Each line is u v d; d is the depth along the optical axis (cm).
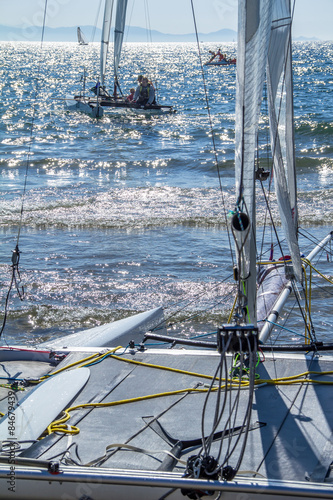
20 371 525
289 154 703
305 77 6425
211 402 444
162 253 1216
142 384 477
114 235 1345
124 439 395
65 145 2505
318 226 1393
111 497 338
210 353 533
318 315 894
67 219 1458
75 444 387
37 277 1070
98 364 520
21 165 2117
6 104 3631
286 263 770
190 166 2130
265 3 349
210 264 1149
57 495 341
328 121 2789
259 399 447
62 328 865
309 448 382
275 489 323
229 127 2964
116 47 3503
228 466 330
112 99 3522
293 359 514
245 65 347
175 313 858
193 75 7006
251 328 320
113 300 970
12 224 1418
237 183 387
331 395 450
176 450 373
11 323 877
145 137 2730
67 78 6019
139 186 1823
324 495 321
